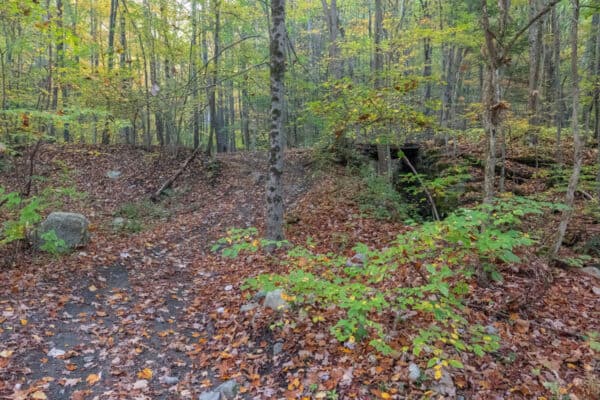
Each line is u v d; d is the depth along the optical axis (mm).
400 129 9023
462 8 11367
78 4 16953
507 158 11383
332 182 11508
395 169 12680
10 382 3502
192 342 4551
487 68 4848
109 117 10797
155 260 7332
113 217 10359
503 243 3418
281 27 6742
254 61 14164
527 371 3459
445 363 3039
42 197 6902
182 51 13320
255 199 11594
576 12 5145
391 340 3807
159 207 11547
